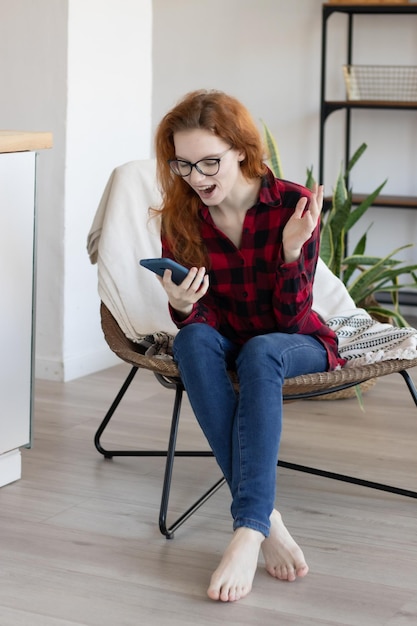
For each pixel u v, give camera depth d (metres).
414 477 2.61
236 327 2.30
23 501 2.39
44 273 3.45
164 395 3.35
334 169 4.85
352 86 4.61
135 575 2.01
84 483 2.52
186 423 3.04
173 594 1.93
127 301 2.61
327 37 4.73
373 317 3.55
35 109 3.38
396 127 4.73
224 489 2.50
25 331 2.49
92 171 3.49
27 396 2.52
